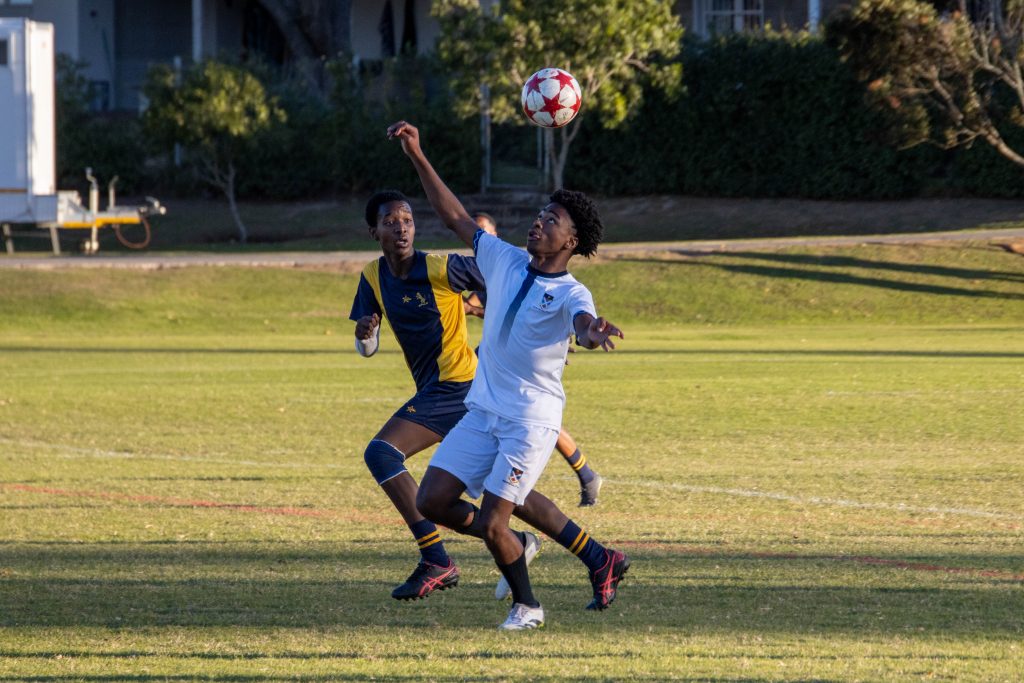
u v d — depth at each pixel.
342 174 159.50
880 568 26.05
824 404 52.44
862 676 18.83
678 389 58.00
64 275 105.25
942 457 40.28
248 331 93.00
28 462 42.09
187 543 29.56
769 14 165.75
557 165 136.50
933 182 135.38
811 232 129.25
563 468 39.47
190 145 143.38
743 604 23.41
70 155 164.50
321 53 181.00
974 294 94.44
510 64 124.31
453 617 22.97
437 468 22.12
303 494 36.00
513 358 21.56
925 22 108.38
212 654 20.47
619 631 21.70
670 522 31.27
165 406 55.38
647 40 126.69
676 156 145.12
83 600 24.19
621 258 106.62
